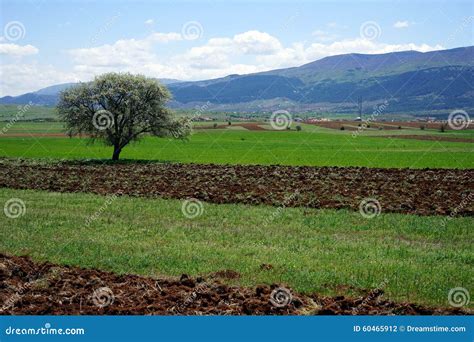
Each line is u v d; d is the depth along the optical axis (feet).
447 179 136.67
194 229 76.02
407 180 133.90
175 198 106.32
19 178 143.74
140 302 44.83
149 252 62.90
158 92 215.51
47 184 130.93
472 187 120.67
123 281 50.90
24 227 77.15
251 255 62.28
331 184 126.52
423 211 89.56
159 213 88.74
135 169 166.81
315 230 75.77
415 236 71.87
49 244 66.85
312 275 53.47
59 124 513.45
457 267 56.75
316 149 260.62
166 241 68.90
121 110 210.79
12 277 51.60
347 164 190.90
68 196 109.81
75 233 73.41
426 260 59.41
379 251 63.31
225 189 119.24
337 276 53.01
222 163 192.85
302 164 191.01
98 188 122.62
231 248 65.00
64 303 44.50
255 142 306.35
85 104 213.25
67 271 53.83
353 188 119.24
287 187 121.29
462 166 183.42
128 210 91.61
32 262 57.00
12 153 239.09
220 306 43.65
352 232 74.59
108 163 192.54
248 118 655.35
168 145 291.17
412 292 48.83
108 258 60.23
